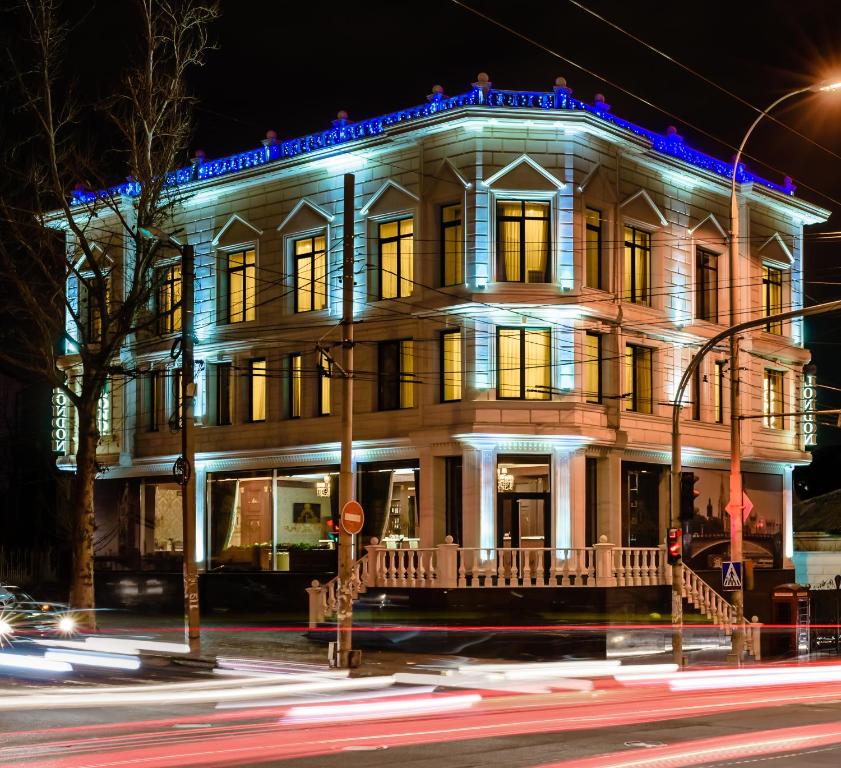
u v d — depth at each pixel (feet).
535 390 109.19
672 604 98.37
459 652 97.25
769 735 53.06
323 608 106.63
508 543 107.45
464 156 109.40
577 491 108.37
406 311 112.47
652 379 119.65
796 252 141.08
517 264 109.50
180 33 107.34
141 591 133.80
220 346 128.06
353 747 48.06
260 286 125.70
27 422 169.48
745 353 131.13
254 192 127.13
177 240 133.69
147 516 137.49
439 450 109.50
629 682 82.69
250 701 66.54
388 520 114.01
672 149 124.16
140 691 70.08
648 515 118.21
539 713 62.03
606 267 113.19
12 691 69.05
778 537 136.87
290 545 121.80
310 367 120.98
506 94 110.11
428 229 111.86
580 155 110.73
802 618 122.31
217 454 126.82
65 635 104.37
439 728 54.90
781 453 135.54
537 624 99.55
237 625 118.01
